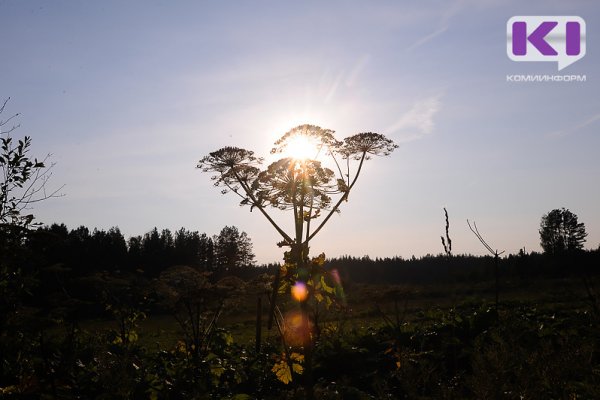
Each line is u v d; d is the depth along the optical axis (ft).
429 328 44.55
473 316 43.80
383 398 21.63
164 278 37.27
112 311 34.96
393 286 34.99
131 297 35.78
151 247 346.13
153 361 36.47
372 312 88.48
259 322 47.16
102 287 33.27
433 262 334.65
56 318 26.37
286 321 25.00
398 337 32.96
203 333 38.17
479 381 16.67
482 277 161.17
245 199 23.75
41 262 26.12
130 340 37.81
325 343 42.70
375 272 351.67
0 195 26.22
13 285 24.64
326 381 38.29
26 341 25.84
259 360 40.19
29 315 25.03
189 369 33.65
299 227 23.31
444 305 105.40
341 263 384.68
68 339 27.78
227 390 34.53
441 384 18.69
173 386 31.68
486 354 17.92
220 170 24.50
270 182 23.30
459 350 37.01
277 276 23.44
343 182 23.45
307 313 23.15
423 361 19.92
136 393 28.63
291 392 29.27
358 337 44.88
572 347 19.06
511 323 23.38
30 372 26.09
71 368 26.91
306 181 23.09
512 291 146.20
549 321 52.16
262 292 27.61
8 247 25.23
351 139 23.90
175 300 36.35
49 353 27.99
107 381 25.03
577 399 18.30
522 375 17.20
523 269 165.78
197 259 343.67
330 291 23.26
